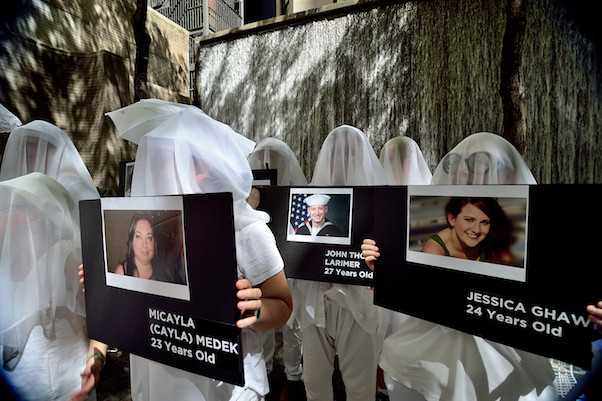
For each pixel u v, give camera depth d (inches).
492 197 41.9
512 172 52.2
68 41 293.0
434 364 49.5
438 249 46.9
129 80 281.3
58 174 68.9
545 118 179.8
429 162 209.2
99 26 319.9
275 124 263.0
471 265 43.8
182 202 36.0
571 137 175.3
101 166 265.4
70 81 266.5
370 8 221.5
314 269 68.2
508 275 40.6
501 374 46.1
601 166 170.2
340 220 67.5
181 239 36.5
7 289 45.7
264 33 261.6
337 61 234.5
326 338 70.7
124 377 95.8
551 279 37.7
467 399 46.6
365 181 73.6
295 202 71.8
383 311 76.0
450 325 45.6
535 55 180.4
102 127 264.8
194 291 36.2
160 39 416.8
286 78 255.4
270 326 40.6
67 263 50.1
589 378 59.8
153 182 42.0
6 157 68.6
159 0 1120.2
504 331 41.2
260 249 41.7
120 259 41.2
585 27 170.1
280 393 90.7
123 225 40.5
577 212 36.1
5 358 45.4
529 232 39.0
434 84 205.2
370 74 224.1
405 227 50.4
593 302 35.4
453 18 198.1
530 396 45.3
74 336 51.1
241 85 275.7
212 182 41.5
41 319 47.1
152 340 39.8
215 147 42.3
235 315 34.1
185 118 42.4
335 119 237.9
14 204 46.8
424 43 206.4
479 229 43.1
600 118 169.6
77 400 44.2
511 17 103.2
